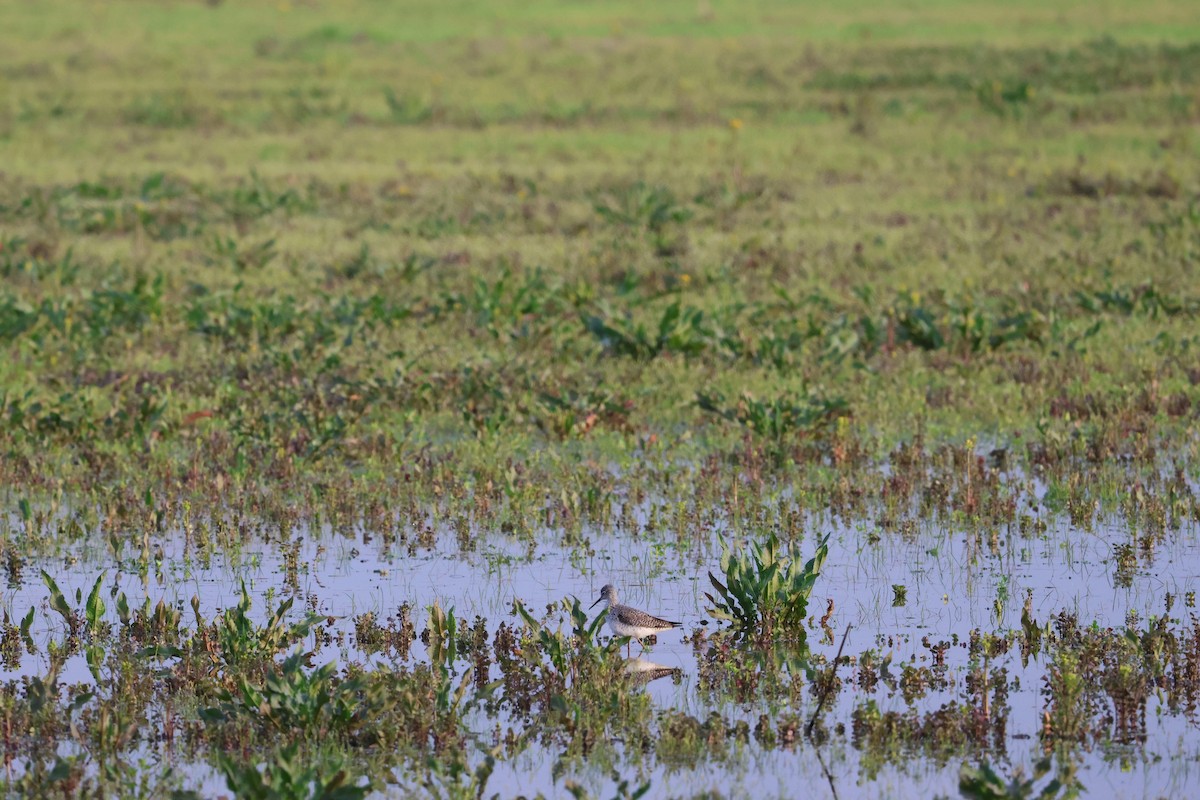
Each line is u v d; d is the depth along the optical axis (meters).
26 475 43.50
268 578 35.75
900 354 58.41
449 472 43.31
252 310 63.09
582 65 175.00
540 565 36.69
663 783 25.27
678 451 46.69
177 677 29.17
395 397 51.56
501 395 50.38
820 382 54.12
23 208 93.62
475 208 95.12
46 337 61.50
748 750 26.48
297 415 47.34
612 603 32.50
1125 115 131.25
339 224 91.88
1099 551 37.16
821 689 29.02
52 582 31.98
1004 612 33.06
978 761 25.95
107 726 26.30
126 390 52.53
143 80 166.00
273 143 127.94
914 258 78.62
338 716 26.80
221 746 26.41
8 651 30.89
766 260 79.19
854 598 34.16
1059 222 88.56
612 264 77.12
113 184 106.06
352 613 33.38
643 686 29.55
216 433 47.28
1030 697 28.58
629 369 56.31
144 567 35.47
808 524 39.69
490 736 27.14
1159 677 29.09
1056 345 59.44
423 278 75.12
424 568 36.53
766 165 114.12
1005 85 141.75
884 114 135.12
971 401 51.44
